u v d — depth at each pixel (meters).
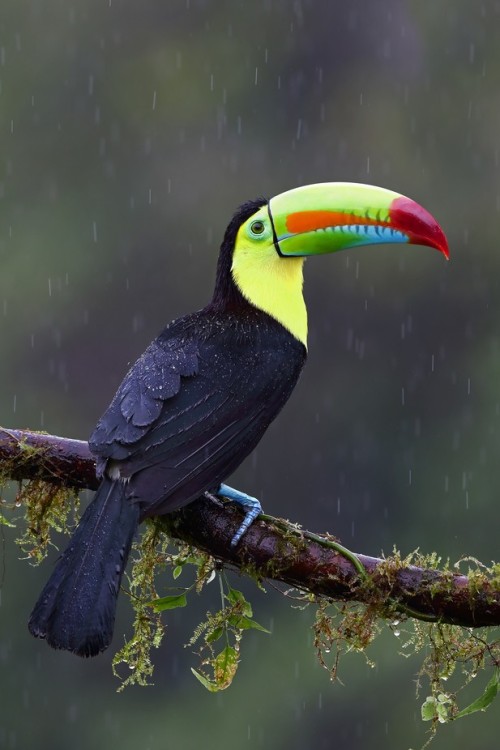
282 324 6.53
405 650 17.27
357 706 17.52
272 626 18.20
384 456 22.05
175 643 18.16
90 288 22.72
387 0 25.20
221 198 23.95
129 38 24.92
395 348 22.98
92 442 5.68
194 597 18.08
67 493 6.10
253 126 24.59
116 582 5.35
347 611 5.57
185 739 17.81
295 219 6.68
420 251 23.19
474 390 22.50
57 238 23.27
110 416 5.78
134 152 24.06
